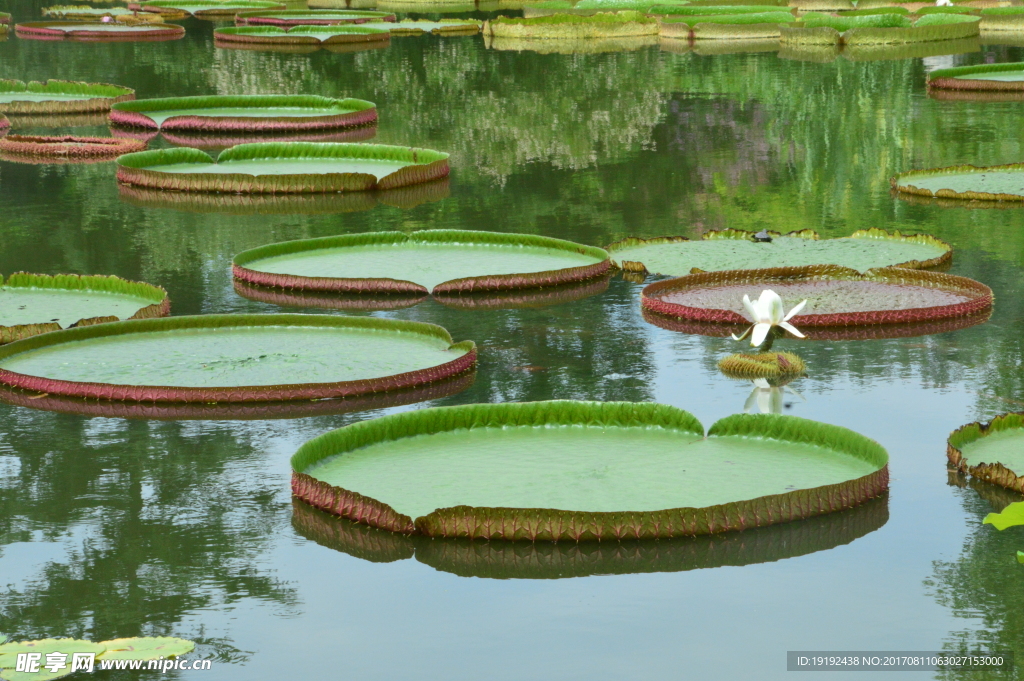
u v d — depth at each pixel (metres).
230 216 15.69
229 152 19.11
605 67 28.88
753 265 12.22
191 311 11.24
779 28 34.31
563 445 7.57
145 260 13.36
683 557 6.51
